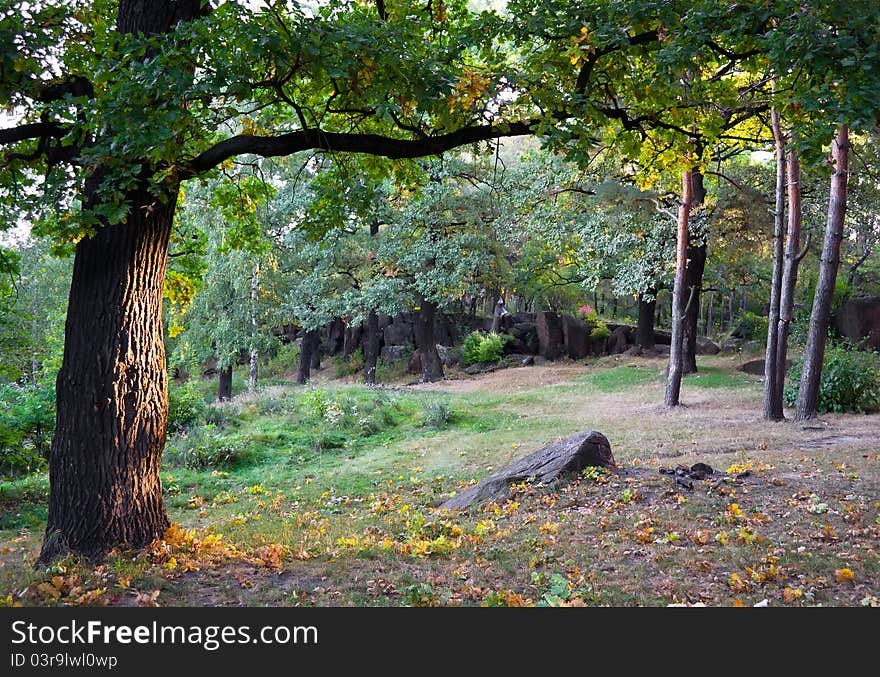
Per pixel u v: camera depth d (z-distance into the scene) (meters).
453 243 29.06
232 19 5.51
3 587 5.60
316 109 7.96
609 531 7.24
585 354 35.81
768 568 5.78
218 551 6.68
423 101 5.85
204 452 14.48
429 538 7.47
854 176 23.17
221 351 27.83
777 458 11.54
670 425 16.78
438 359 33.62
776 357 17.05
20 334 12.27
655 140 8.39
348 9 7.23
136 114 5.21
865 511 7.59
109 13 7.40
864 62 4.91
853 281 32.25
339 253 31.27
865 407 17.33
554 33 6.64
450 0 8.41
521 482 9.59
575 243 27.94
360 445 16.83
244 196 9.40
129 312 6.50
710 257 27.97
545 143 6.15
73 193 5.66
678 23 5.96
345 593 5.46
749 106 7.77
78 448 6.37
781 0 5.48
